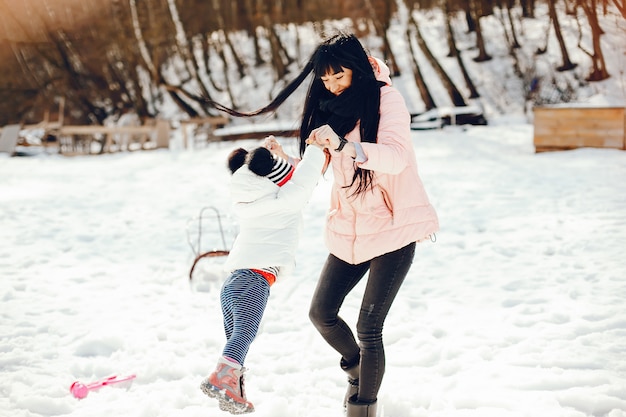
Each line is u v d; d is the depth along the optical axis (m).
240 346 2.96
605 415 3.19
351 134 3.00
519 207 8.49
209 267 6.02
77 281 6.00
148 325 4.77
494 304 4.99
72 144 21.11
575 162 12.06
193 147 22.25
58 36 27.33
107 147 20.95
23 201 10.77
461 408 3.36
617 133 13.22
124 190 11.91
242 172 3.27
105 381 3.74
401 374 3.81
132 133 22.89
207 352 4.26
